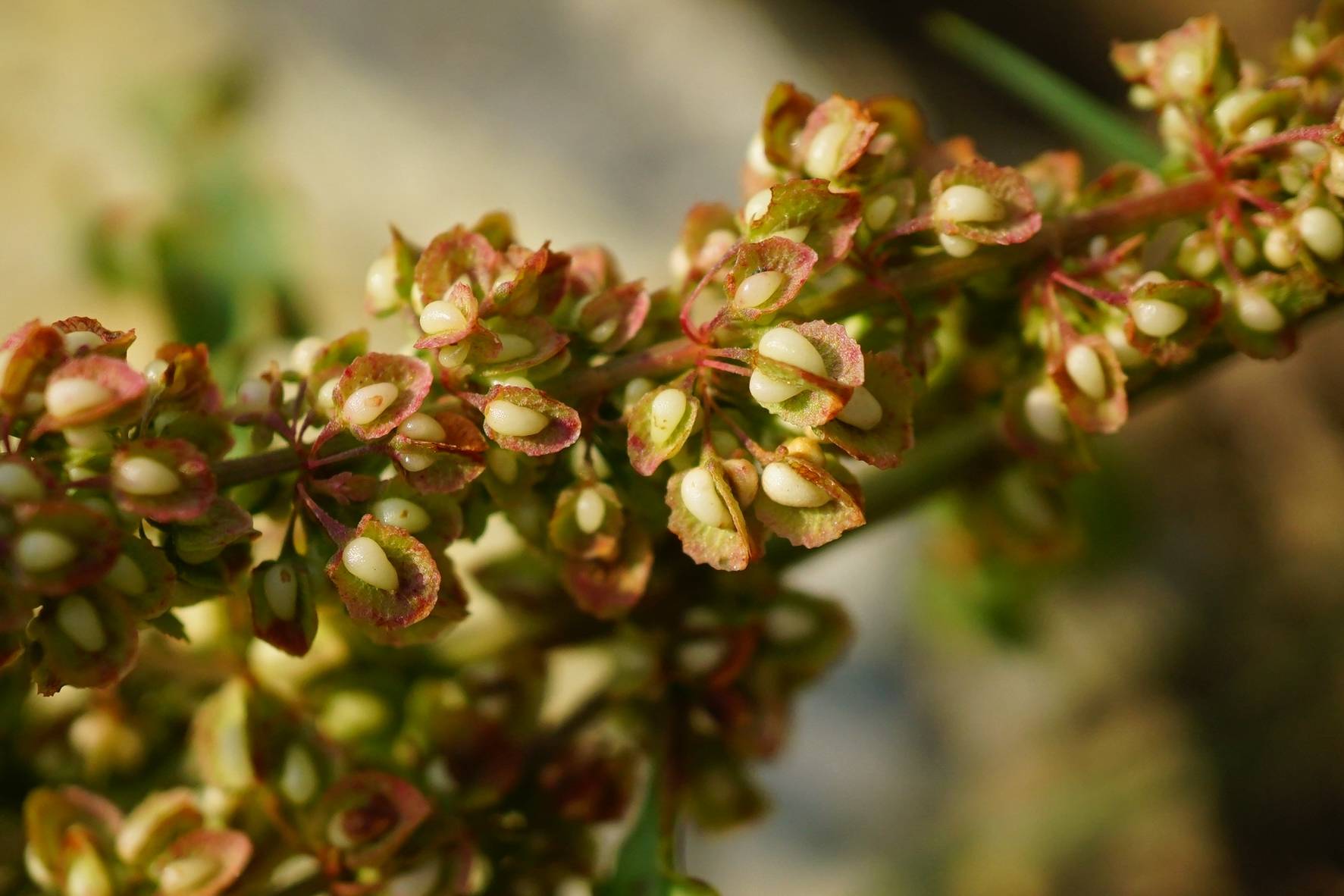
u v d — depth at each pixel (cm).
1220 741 42
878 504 22
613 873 21
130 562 19
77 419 18
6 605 18
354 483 19
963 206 20
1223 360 21
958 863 41
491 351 19
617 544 20
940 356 21
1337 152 19
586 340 20
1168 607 44
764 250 19
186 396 19
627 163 43
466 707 22
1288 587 45
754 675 22
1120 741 42
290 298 30
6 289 40
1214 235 20
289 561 19
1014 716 42
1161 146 27
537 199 42
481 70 44
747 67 45
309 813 21
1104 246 20
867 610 41
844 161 20
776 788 41
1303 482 47
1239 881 42
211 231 30
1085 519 34
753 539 19
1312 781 42
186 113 41
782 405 19
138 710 22
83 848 21
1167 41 20
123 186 40
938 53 51
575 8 45
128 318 38
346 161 42
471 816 21
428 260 20
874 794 41
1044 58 52
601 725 22
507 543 25
